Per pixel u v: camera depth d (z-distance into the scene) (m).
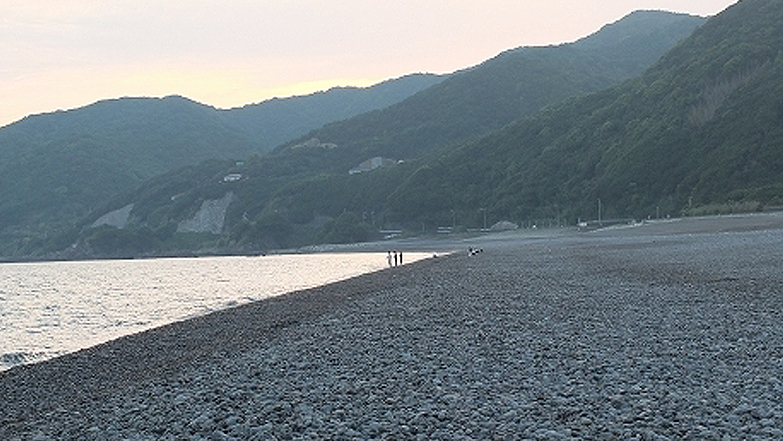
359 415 8.95
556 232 112.06
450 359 12.66
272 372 13.20
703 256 35.47
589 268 34.19
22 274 109.69
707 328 14.15
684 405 8.19
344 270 70.56
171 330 24.19
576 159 135.25
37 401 13.88
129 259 175.12
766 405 8.01
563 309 19.02
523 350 13.06
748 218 76.25
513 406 8.76
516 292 24.78
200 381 13.16
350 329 18.61
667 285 23.05
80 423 10.59
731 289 20.45
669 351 11.95
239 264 110.38
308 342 16.91
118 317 37.78
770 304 16.91
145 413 10.54
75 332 32.03
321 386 11.26
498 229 132.38
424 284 32.84
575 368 10.99
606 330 14.88
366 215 160.12
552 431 7.37
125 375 15.87
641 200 108.12
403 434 7.78
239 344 18.36
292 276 67.12
